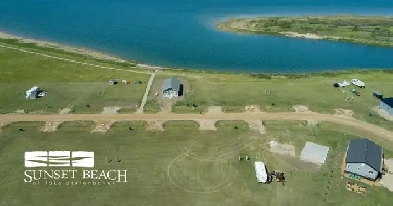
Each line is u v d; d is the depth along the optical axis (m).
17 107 89.44
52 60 123.94
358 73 119.44
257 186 65.00
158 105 91.69
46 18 190.62
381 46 154.75
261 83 107.19
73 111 88.06
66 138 77.50
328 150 74.62
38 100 93.31
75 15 199.12
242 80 109.81
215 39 161.12
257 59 138.12
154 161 71.00
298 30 174.50
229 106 91.94
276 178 66.75
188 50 146.00
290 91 101.25
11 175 66.25
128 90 100.06
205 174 67.81
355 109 91.62
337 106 93.00
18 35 158.50
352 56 144.00
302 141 78.19
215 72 120.06
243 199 62.16
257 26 181.12
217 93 98.94
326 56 143.38
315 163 71.25
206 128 82.12
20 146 74.38
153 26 180.50
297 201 61.78
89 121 83.81
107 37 160.75
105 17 196.75
